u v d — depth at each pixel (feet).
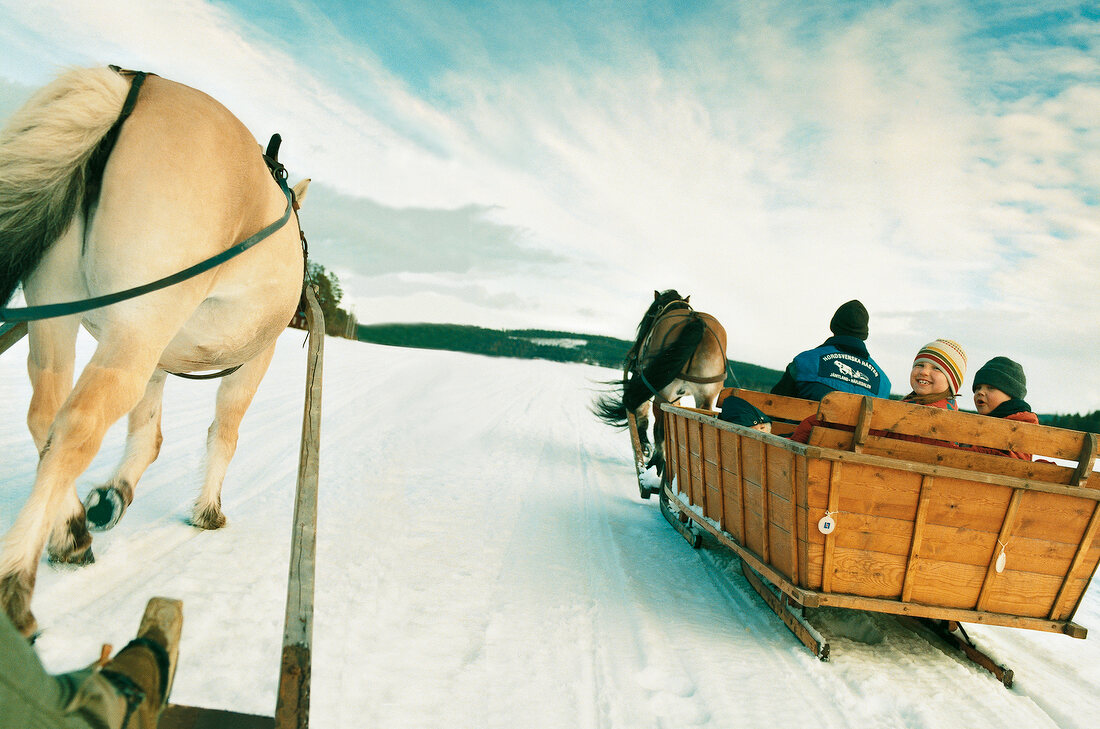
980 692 10.36
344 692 8.05
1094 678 11.75
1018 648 12.98
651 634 11.30
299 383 43.32
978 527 10.46
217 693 7.41
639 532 18.10
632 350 27.81
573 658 10.07
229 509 14.64
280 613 9.68
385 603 10.84
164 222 6.94
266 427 25.62
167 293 7.12
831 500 10.18
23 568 6.41
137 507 13.79
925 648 12.00
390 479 19.77
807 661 10.80
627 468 29.37
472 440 30.07
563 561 14.60
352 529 14.35
